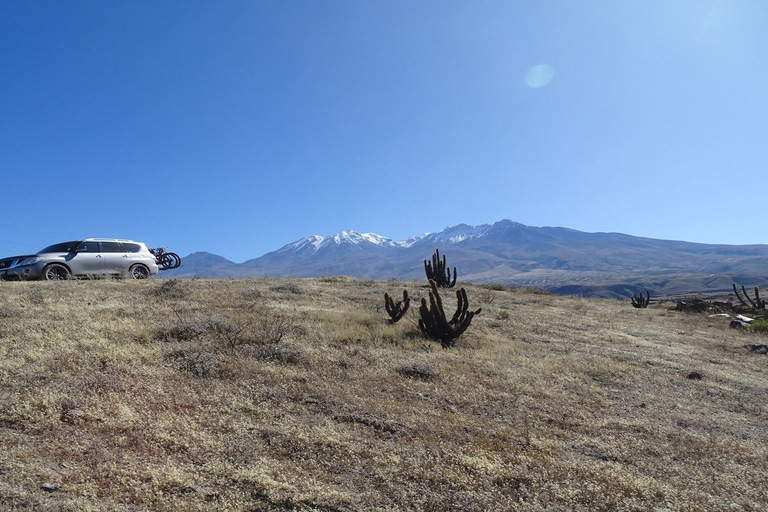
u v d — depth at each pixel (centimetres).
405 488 437
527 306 1955
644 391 833
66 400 541
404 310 1214
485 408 673
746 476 513
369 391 695
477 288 2591
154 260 1786
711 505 443
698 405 776
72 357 683
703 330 1723
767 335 1638
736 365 1120
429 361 888
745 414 752
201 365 698
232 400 605
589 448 563
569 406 713
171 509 374
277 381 686
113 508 367
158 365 694
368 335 1040
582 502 437
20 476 396
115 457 446
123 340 800
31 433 475
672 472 512
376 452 501
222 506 384
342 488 428
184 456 462
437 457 501
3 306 982
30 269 1497
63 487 388
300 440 512
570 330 1423
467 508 412
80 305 1066
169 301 1222
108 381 607
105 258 1644
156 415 541
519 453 528
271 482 423
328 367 786
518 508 418
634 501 442
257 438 513
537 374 869
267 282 1886
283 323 1023
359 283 2225
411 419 600
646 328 1627
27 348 712
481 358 948
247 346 830
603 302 2673
